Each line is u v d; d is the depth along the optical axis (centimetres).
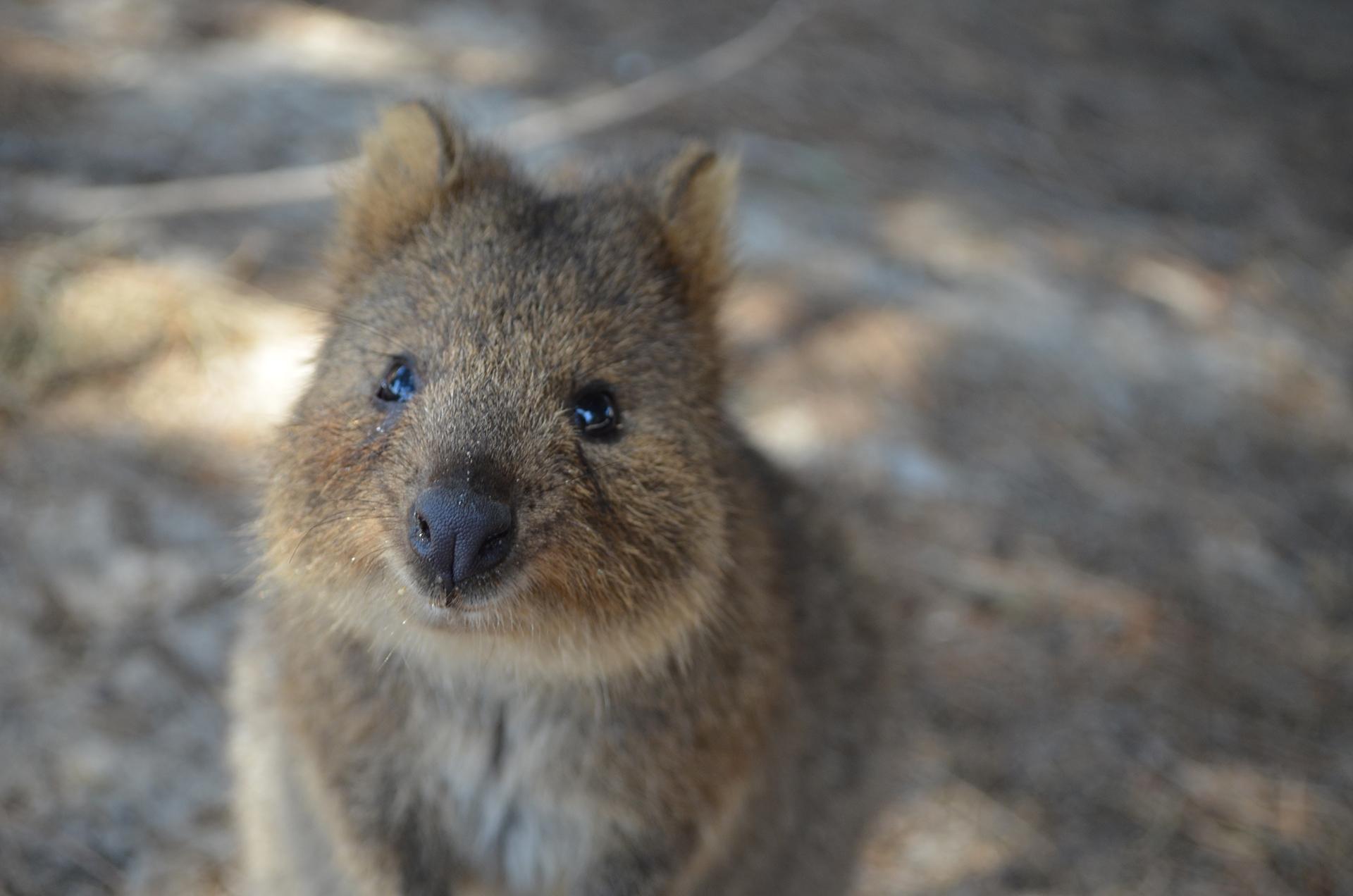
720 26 138
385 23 116
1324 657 76
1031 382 92
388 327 49
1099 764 68
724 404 54
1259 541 84
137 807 59
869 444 82
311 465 49
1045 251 109
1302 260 124
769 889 58
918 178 116
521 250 50
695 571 50
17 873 57
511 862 54
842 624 59
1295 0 201
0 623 63
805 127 119
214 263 79
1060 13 173
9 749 60
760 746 54
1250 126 153
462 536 45
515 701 52
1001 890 63
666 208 52
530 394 47
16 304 72
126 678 62
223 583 66
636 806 52
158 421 71
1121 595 77
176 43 102
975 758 68
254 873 56
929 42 151
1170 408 95
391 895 53
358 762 52
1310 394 103
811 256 97
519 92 108
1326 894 64
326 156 91
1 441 68
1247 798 68
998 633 73
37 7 101
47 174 82
